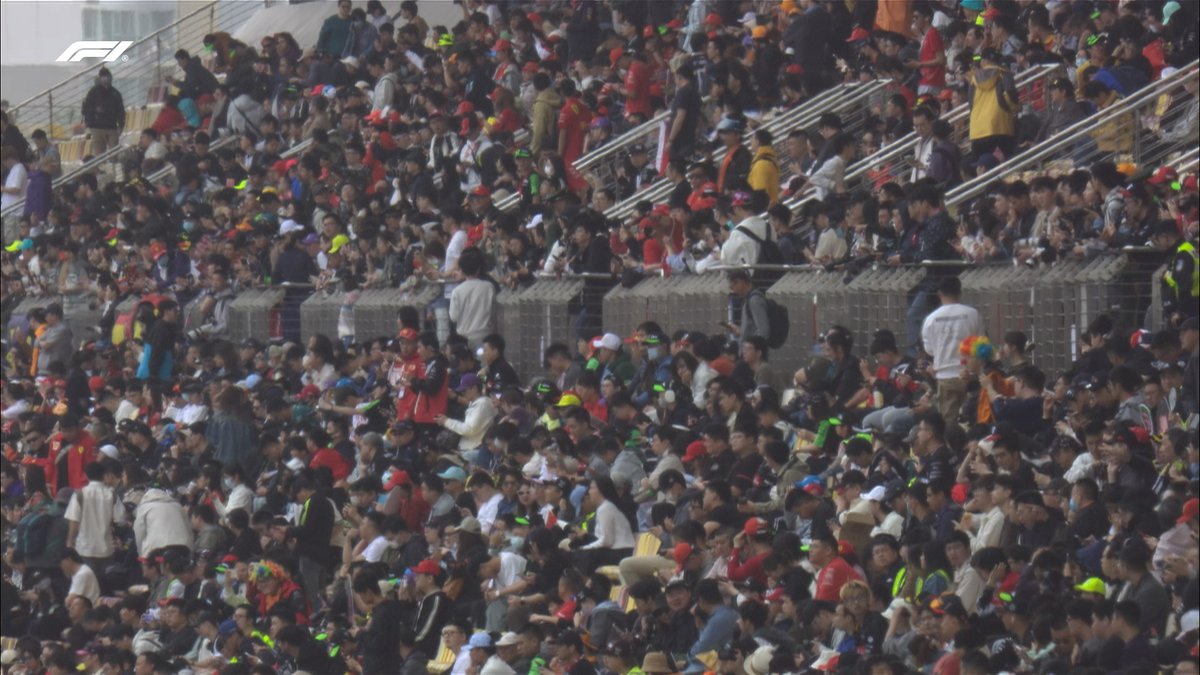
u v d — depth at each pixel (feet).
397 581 256.11
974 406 231.30
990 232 257.75
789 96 341.00
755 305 268.00
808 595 211.41
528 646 230.68
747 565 219.20
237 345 357.41
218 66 463.01
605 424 266.57
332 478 289.33
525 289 314.14
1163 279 231.50
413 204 356.79
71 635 288.30
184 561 287.28
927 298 258.16
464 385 293.02
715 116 344.49
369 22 442.09
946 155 286.05
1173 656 178.19
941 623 191.42
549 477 256.32
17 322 407.03
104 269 393.91
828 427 235.81
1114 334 222.69
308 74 437.99
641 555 238.07
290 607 261.65
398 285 339.77
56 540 310.86
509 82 391.45
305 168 386.73
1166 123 281.54
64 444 323.57
